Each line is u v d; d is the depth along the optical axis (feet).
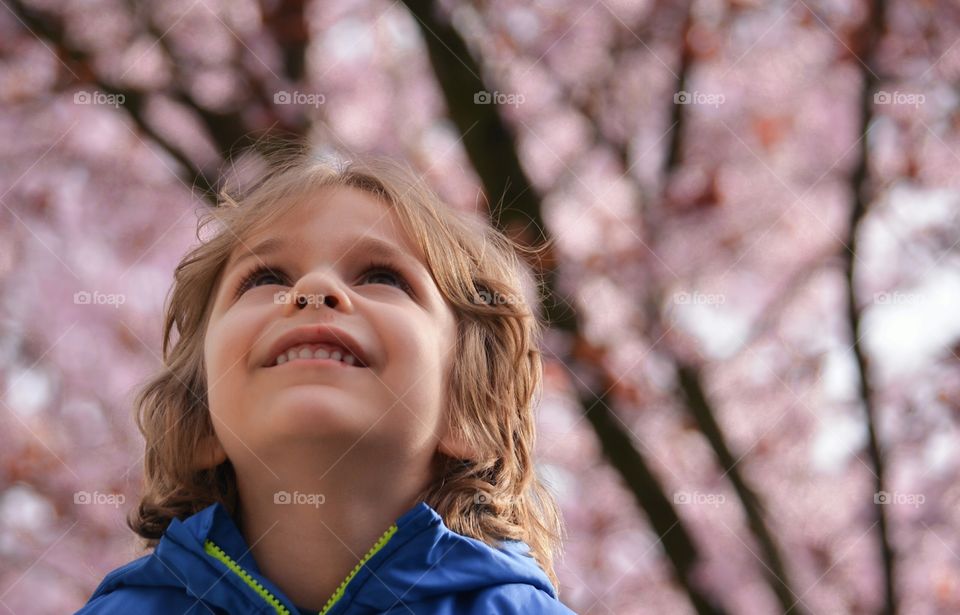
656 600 16.14
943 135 15.93
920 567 16.44
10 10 13.15
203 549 4.14
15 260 15.79
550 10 15.49
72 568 15.39
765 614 14.34
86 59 13.08
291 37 13.16
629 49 15.74
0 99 15.48
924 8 15.55
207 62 13.38
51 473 15.06
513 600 4.17
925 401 16.63
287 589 4.15
